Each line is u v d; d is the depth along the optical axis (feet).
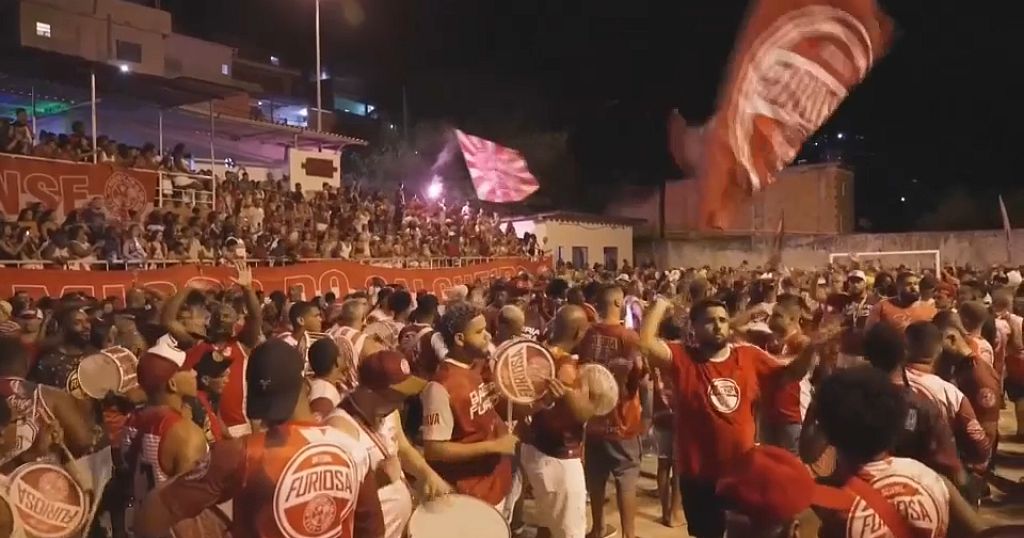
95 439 17.07
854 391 8.43
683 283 48.39
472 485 16.03
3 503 11.20
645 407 26.21
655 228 138.41
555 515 16.98
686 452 16.03
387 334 26.32
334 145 98.78
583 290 30.96
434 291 63.57
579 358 21.06
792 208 131.75
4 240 43.24
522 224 110.32
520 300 35.47
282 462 9.03
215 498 8.98
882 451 8.41
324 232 71.26
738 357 16.24
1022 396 33.09
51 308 30.14
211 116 71.15
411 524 12.85
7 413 13.65
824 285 45.16
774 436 21.84
